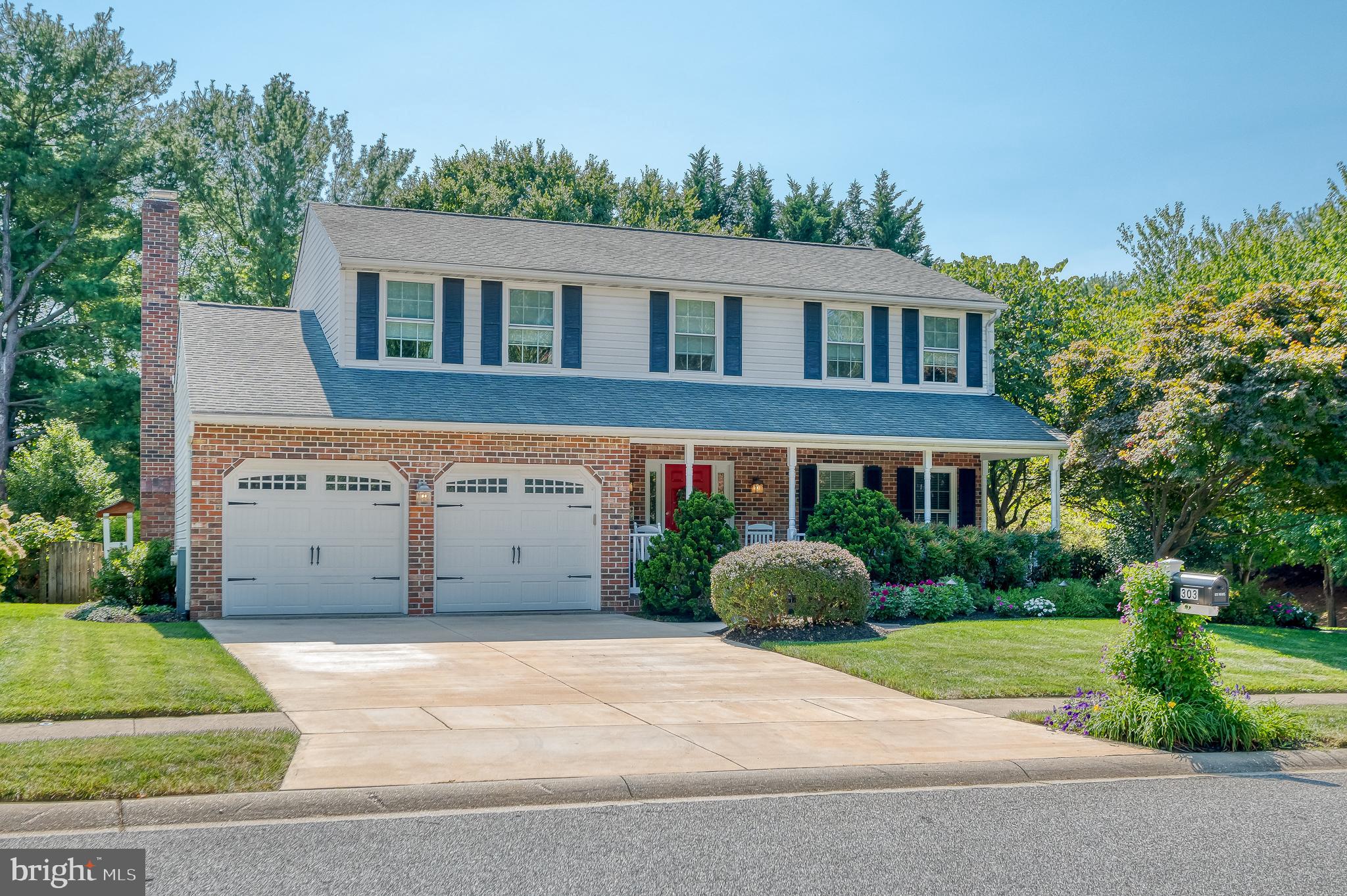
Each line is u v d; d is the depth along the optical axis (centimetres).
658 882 588
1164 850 659
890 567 1975
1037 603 1927
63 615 1866
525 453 1962
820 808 746
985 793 797
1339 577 2925
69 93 3906
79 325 4031
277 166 4356
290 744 845
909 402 2388
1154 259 3944
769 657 1419
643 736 918
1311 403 1700
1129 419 2027
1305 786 832
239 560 1800
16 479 2744
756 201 5241
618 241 2558
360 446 1867
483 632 1627
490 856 629
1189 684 973
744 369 2355
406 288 2141
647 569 1922
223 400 1797
